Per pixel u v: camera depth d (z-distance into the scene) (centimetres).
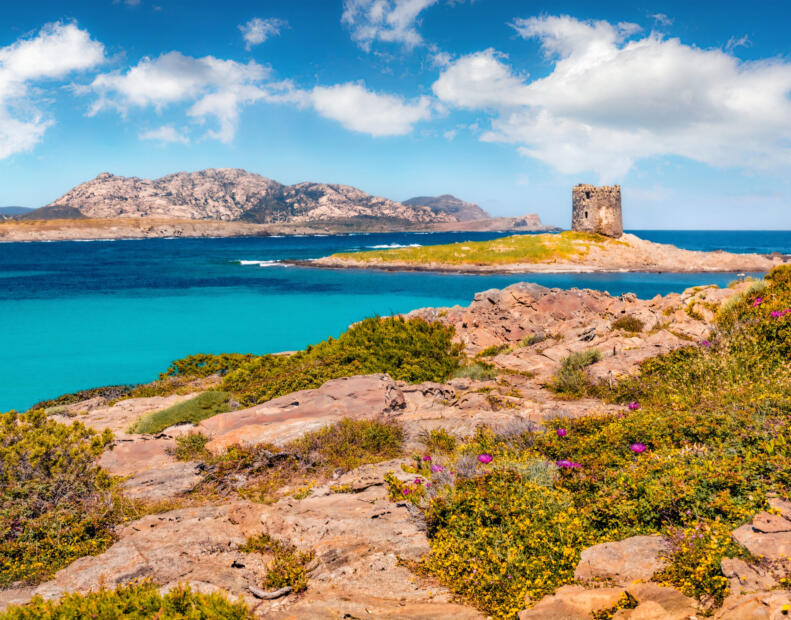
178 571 643
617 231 11431
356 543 687
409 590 578
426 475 930
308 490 977
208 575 629
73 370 3316
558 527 621
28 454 944
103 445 1048
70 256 16000
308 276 9294
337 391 1580
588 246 10406
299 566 635
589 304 3241
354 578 608
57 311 5662
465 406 1470
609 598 475
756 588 432
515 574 563
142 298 6681
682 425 874
